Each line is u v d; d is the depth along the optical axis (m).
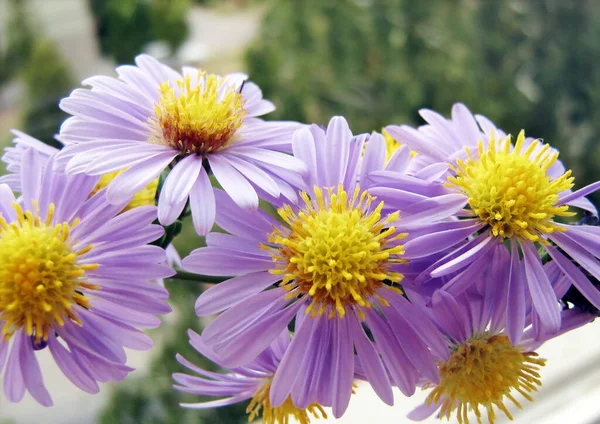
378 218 0.11
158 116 0.12
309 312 0.11
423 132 0.12
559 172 0.12
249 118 0.13
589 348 0.21
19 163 0.12
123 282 0.11
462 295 0.11
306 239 0.11
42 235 0.11
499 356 0.12
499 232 0.11
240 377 0.12
